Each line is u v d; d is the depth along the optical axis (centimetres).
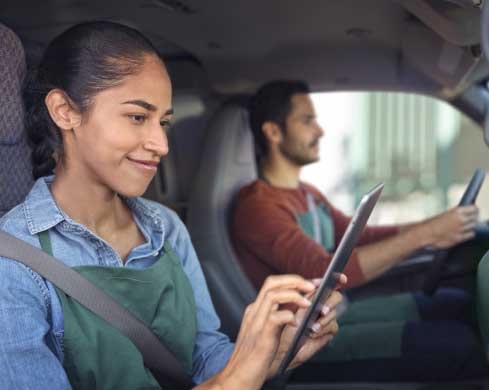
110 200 120
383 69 238
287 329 122
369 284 259
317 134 240
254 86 246
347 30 208
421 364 208
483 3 97
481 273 132
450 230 207
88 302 113
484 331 133
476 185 216
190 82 244
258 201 226
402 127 730
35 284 111
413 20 188
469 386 205
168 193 247
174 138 246
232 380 105
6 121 126
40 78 115
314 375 212
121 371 116
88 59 110
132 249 124
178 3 184
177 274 127
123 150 111
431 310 232
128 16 195
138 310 118
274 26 204
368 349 210
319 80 246
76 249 116
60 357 113
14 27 203
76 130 112
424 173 731
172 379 126
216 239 224
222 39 215
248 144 242
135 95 110
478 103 240
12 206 129
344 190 739
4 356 105
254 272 227
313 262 213
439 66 207
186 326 126
